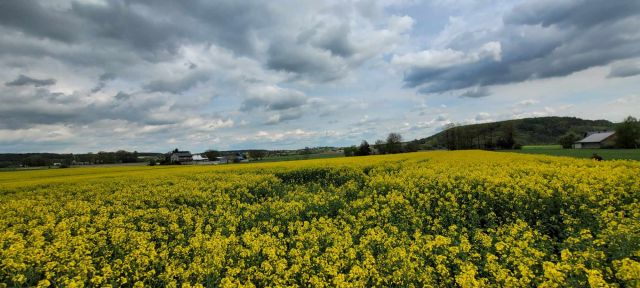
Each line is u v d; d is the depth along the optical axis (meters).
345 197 17.12
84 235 11.05
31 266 8.51
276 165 34.72
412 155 44.62
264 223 12.18
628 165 18.80
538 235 8.91
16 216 16.14
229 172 29.84
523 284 6.10
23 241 10.54
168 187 21.67
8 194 22.44
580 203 11.50
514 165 21.17
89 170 45.91
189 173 30.84
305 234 10.05
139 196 19.44
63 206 18.14
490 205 13.01
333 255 8.25
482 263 7.73
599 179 13.78
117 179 27.25
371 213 12.19
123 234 11.09
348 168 26.80
